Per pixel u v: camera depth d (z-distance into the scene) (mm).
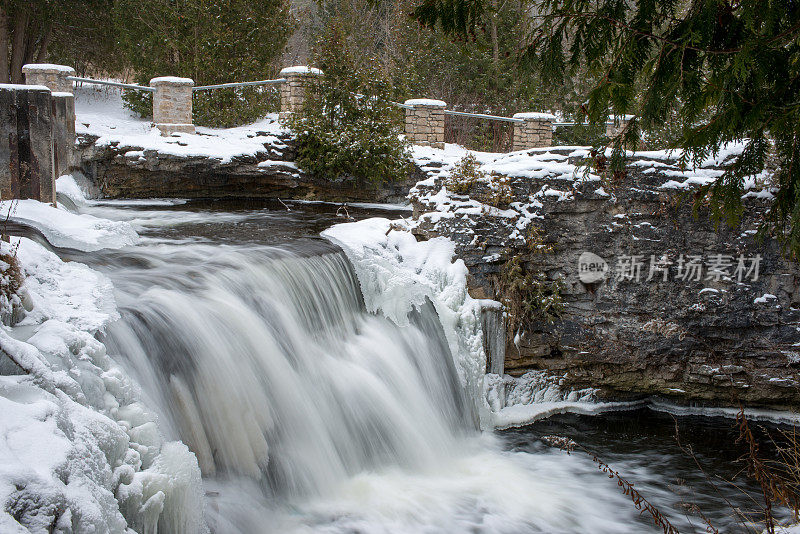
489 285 9234
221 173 13922
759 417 9312
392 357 7809
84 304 5152
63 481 2973
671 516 6582
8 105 7148
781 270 8711
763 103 4043
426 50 22453
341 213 12836
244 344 6188
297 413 6324
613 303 9148
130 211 11664
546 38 4566
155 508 3846
